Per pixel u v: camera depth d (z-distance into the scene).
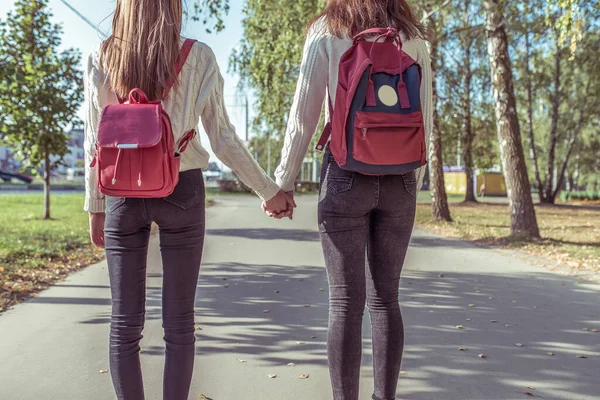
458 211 23.95
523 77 27.06
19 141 12.58
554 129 30.70
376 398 2.20
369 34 2.07
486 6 11.55
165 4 2.00
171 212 2.02
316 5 13.06
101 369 3.39
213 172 53.22
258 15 15.01
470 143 25.33
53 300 5.29
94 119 2.13
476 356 3.79
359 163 1.97
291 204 2.42
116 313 2.03
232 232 12.72
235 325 4.49
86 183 2.19
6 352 3.71
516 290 6.27
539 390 3.18
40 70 11.65
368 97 1.99
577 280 7.00
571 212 23.41
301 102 2.16
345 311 2.07
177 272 2.08
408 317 4.89
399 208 2.12
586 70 24.59
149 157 1.90
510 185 11.52
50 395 2.98
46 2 11.84
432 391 3.13
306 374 3.36
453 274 7.37
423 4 13.38
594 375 3.44
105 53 2.03
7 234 10.60
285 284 6.32
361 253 2.10
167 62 1.97
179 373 2.09
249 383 3.20
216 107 2.14
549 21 8.57
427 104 2.23
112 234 2.02
